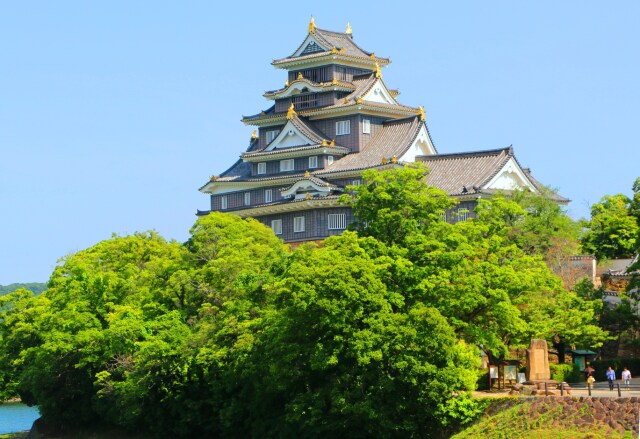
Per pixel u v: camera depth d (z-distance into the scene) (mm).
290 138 159875
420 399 93125
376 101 159750
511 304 101875
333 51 160250
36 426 141125
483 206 123625
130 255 143000
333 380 95750
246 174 166000
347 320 94938
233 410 107188
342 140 158125
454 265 101500
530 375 99125
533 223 127000
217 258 120938
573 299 118250
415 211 107688
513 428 85625
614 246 149625
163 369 112562
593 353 118562
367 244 103250
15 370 146625
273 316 101062
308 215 153000
